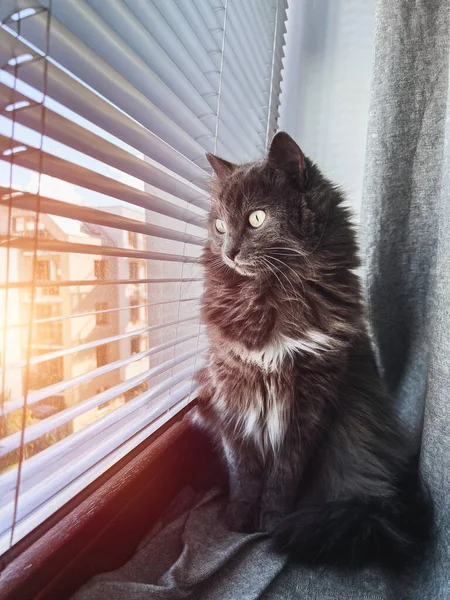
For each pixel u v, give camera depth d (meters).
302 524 0.87
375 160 1.30
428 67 1.20
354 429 1.00
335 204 1.04
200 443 1.14
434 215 1.22
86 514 0.73
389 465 1.00
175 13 0.90
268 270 0.97
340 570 0.81
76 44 0.64
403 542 0.83
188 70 1.01
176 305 1.25
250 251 0.98
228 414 1.02
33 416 0.79
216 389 1.03
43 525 0.69
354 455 0.99
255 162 1.12
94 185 0.72
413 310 1.29
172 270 1.24
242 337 0.96
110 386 1.01
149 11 0.81
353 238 1.07
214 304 1.04
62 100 0.64
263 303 0.97
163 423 1.06
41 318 0.71
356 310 1.04
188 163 1.08
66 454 0.77
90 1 0.68
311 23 1.65
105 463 0.86
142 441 0.96
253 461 1.03
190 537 0.87
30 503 0.66
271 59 1.56
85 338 0.91
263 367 0.94
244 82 1.37
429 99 1.21
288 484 0.99
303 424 0.95
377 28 1.25
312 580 0.79
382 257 1.33
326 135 1.69
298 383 0.94
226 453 1.06
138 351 1.10
